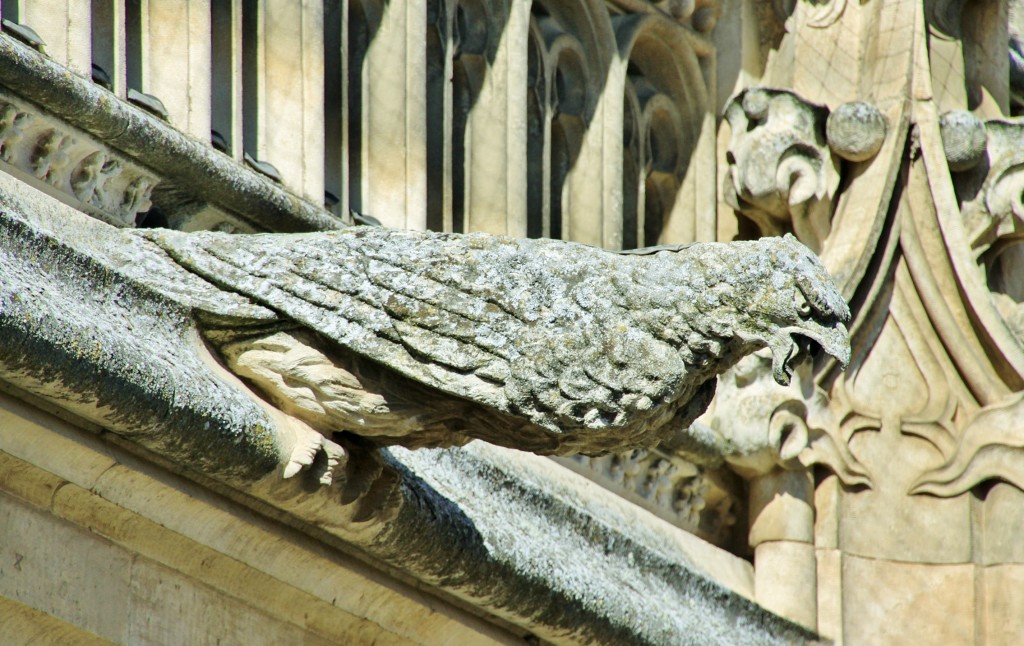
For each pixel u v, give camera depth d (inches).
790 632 645.9
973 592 656.4
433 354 452.4
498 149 601.3
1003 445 661.3
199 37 509.7
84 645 453.1
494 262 456.8
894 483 664.4
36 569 442.9
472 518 516.4
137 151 487.5
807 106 672.4
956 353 668.1
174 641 468.1
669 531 634.8
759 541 658.2
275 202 515.2
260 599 488.4
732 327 450.6
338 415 461.7
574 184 635.5
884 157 671.1
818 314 451.5
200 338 460.1
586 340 450.6
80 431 441.1
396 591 509.0
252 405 454.6
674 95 681.6
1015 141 684.1
